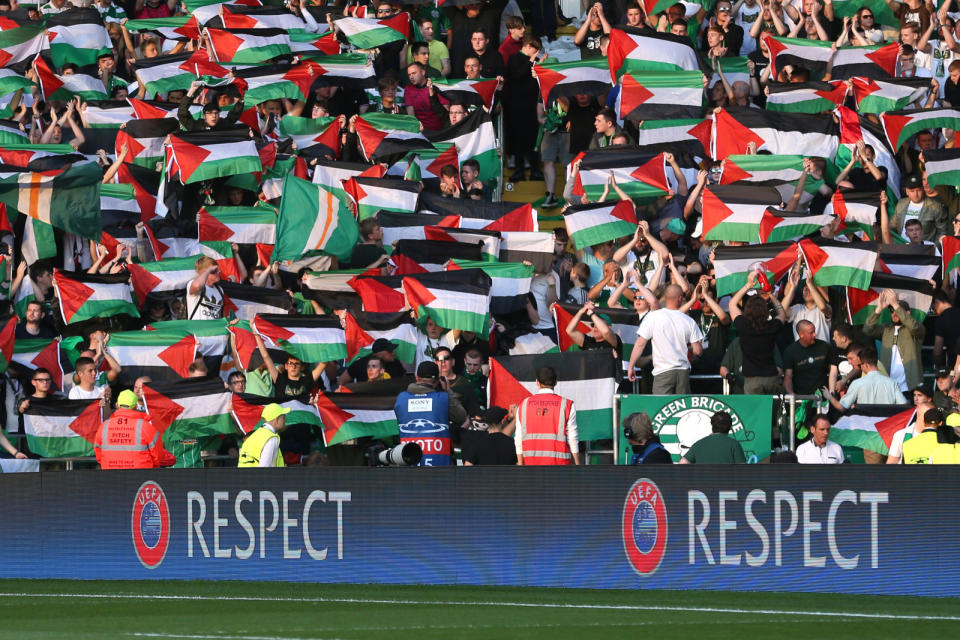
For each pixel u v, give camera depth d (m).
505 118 73.25
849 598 32.16
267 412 43.25
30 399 51.03
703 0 74.88
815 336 51.62
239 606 33.19
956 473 32.00
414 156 65.00
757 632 27.77
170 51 76.12
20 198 58.19
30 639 28.81
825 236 57.53
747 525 33.50
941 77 73.25
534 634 28.12
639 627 28.70
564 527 34.88
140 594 35.81
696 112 64.94
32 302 56.00
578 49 79.00
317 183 62.62
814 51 70.31
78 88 70.75
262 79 67.31
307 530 36.97
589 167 60.69
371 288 54.16
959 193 62.41
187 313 56.22
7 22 74.00
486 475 35.50
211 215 59.06
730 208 57.19
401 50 75.12
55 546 39.66
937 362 54.97
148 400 49.22
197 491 38.12
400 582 36.09
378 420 49.56
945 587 32.06
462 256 58.12
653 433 42.69
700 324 54.47
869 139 63.47
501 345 56.56
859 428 46.59
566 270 59.34
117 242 59.47
